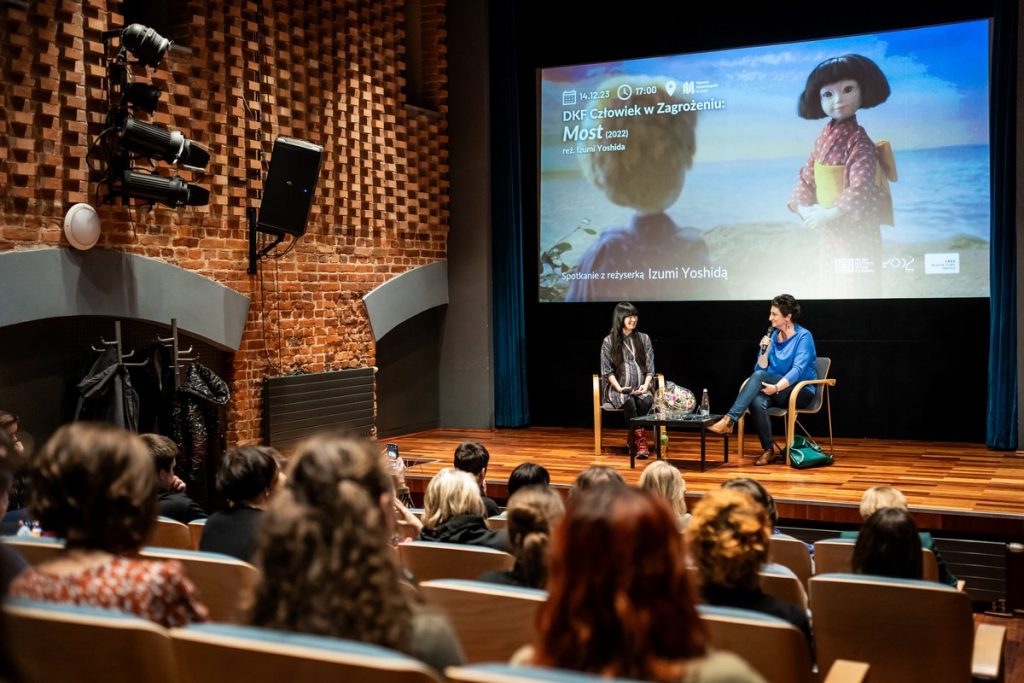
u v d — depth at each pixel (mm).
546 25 9516
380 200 8711
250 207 7336
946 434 8289
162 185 6156
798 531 6160
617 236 9312
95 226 6094
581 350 9570
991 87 7895
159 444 4355
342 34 8211
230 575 2516
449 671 1326
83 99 6078
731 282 8898
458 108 9586
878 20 8320
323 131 8055
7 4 5605
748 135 8797
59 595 1781
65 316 6074
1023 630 5246
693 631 1384
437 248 9523
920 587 2629
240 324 7309
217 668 1521
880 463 7324
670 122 9062
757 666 2160
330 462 1688
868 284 8422
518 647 2359
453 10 9570
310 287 7969
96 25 6145
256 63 7371
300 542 1581
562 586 1407
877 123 8344
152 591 1800
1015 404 7781
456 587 2387
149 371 6547
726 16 8836
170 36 6949
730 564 2340
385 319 8758
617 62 9250
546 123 9547
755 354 8859
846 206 8461
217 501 7023
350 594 1577
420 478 7211
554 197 9555
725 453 7418
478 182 9523
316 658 1434
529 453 8125
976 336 8133
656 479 3988
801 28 8586
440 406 9797
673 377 9164
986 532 5652
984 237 8039
